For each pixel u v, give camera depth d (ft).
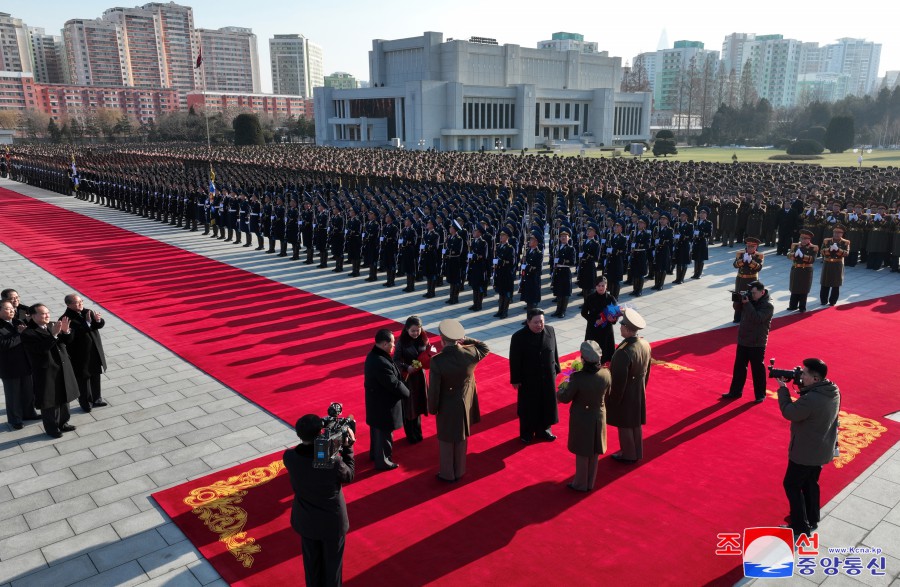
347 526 17.42
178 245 74.84
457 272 48.98
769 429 27.96
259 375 34.91
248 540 20.67
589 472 23.00
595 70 383.24
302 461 16.75
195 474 24.88
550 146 307.17
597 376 22.29
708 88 472.44
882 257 59.72
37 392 27.40
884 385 32.42
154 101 520.42
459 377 23.41
